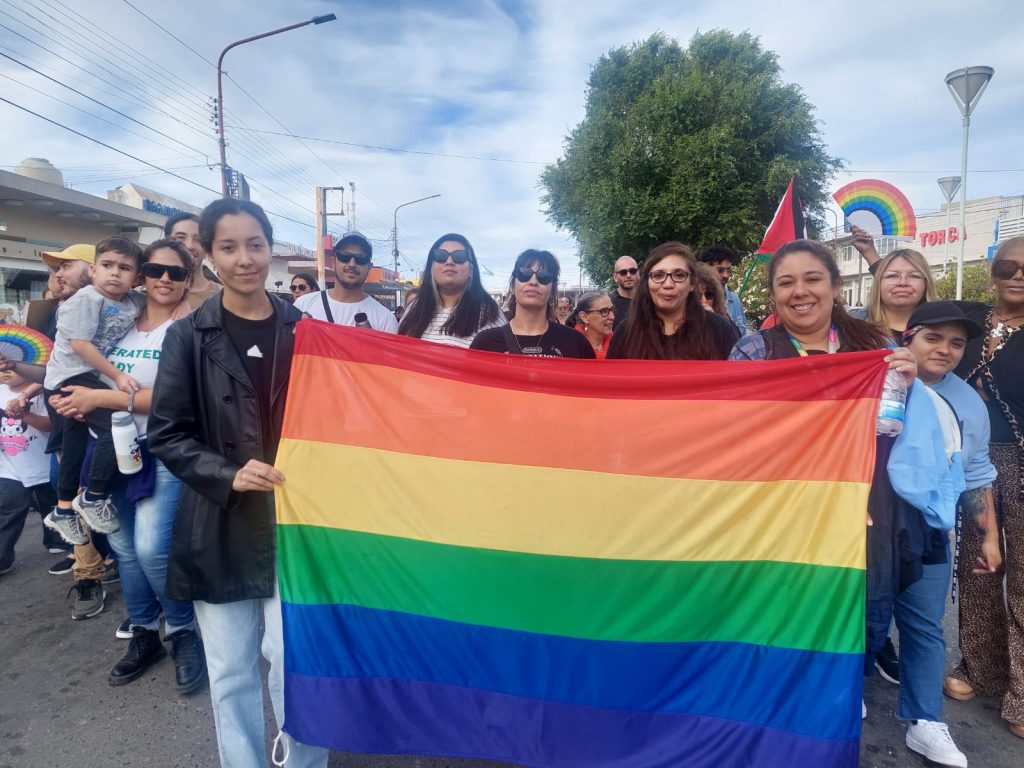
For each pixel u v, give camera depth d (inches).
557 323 139.7
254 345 88.4
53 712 112.4
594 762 81.5
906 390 84.3
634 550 85.1
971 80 462.6
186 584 82.7
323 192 786.8
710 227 778.8
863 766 99.3
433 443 88.5
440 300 153.4
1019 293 111.8
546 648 84.4
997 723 111.0
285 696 83.6
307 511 85.6
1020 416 111.4
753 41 847.7
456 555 86.6
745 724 79.1
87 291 123.7
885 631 91.0
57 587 164.6
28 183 538.6
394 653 85.4
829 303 95.3
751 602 82.0
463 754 83.5
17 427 163.6
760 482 84.1
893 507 89.7
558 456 87.6
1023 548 108.9
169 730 107.6
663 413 87.1
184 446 80.1
